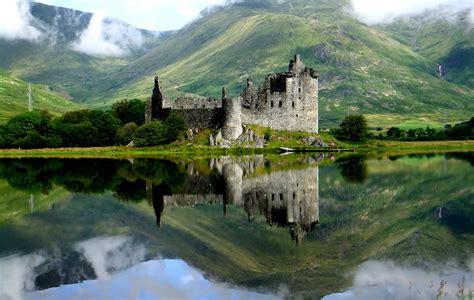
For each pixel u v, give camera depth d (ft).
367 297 105.19
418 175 309.01
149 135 548.31
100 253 141.18
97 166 387.14
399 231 161.89
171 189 260.42
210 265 127.54
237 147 514.27
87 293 111.04
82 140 593.83
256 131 533.55
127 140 578.66
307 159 433.48
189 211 201.05
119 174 329.31
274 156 468.34
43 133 608.19
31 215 196.85
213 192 248.52
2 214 199.52
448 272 119.24
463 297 102.53
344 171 330.75
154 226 174.60
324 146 543.39
